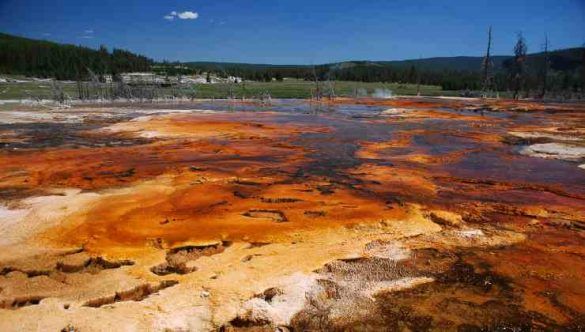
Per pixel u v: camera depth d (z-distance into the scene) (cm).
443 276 661
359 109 3431
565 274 670
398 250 745
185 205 957
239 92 5247
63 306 560
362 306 578
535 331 533
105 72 6094
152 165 1350
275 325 539
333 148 1716
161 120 2486
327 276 648
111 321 524
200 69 8600
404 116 2894
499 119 2759
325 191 1090
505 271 678
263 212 926
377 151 1670
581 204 1023
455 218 909
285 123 2462
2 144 1712
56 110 3011
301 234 805
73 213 889
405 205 986
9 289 605
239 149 1655
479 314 566
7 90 4397
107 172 1255
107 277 638
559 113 3158
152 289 615
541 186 1184
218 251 744
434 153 1644
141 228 821
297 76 8650
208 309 555
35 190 1067
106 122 2420
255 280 627
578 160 1522
